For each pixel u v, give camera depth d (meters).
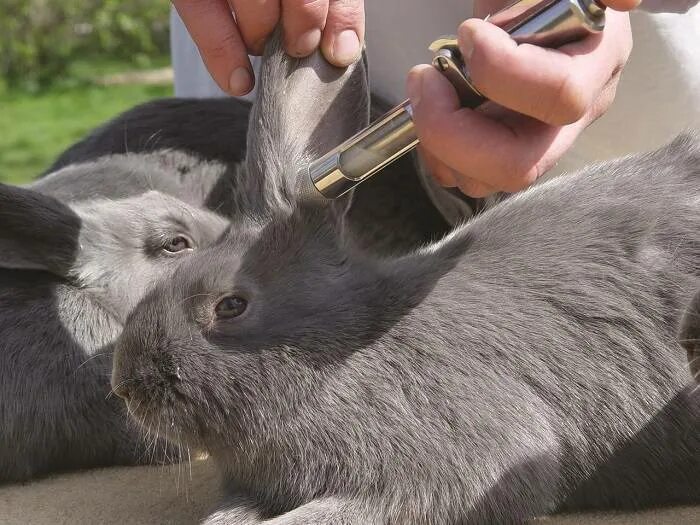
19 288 0.62
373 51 0.72
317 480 0.46
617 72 0.48
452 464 0.45
